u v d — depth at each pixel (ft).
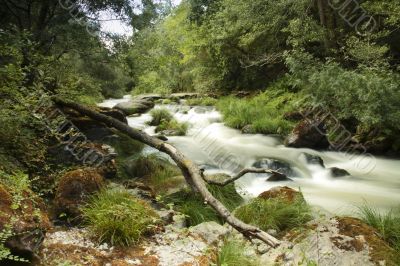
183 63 72.23
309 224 14.29
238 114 41.78
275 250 12.95
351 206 19.79
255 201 16.44
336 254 11.86
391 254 11.68
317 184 24.38
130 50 28.68
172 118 42.68
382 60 30.35
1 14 24.16
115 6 25.85
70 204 13.87
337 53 36.99
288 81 43.04
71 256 11.03
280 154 30.17
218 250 12.69
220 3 52.54
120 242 12.07
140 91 85.15
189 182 17.46
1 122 15.16
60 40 25.07
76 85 23.67
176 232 13.47
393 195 21.90
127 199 14.34
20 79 17.33
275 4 38.32
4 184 11.35
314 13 41.22
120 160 22.44
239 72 58.75
